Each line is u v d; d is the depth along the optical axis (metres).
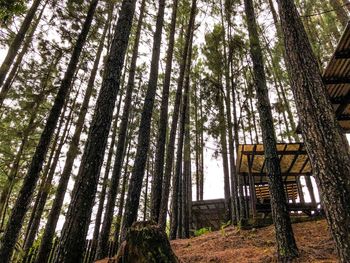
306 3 13.45
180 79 10.87
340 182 3.47
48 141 6.34
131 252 3.64
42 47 10.65
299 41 4.55
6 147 9.58
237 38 12.47
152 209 7.67
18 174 10.57
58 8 10.29
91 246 9.88
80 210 4.48
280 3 5.07
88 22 7.83
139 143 7.79
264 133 6.65
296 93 4.35
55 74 11.65
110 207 10.41
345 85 6.71
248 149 9.63
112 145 15.74
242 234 8.83
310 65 4.34
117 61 5.80
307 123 4.04
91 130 5.16
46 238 8.85
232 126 12.91
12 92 10.62
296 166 10.95
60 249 4.24
